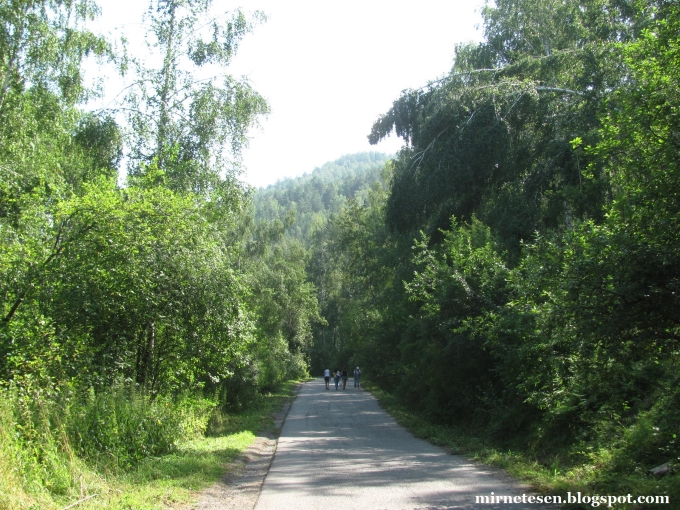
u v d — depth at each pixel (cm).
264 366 2900
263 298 3788
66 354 1012
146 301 1147
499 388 1508
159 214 1190
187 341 1272
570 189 1811
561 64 2156
